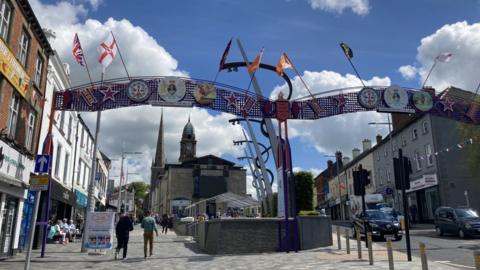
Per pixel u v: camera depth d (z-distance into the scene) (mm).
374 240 21609
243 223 16719
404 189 12906
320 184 80750
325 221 19219
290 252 16219
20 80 15953
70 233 25094
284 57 19266
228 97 17125
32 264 13414
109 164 55500
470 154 29375
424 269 8648
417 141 38344
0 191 14523
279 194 17625
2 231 15219
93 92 16359
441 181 34031
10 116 15781
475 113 19734
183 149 102375
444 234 23422
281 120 17641
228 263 13141
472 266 11812
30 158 17594
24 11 16141
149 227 15734
